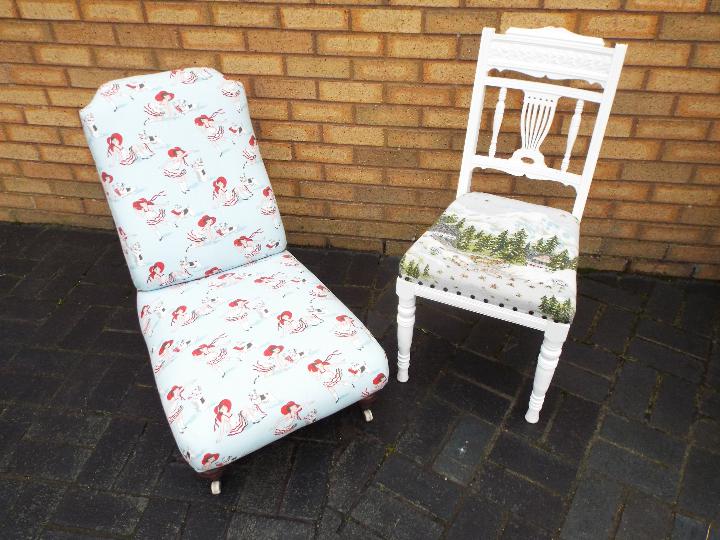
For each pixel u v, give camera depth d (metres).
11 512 1.70
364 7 2.04
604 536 1.63
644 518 1.67
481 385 2.06
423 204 2.52
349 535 1.64
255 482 1.77
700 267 2.46
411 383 2.07
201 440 1.51
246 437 1.55
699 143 2.16
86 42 2.28
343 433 1.90
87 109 1.71
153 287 1.90
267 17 2.11
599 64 1.75
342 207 2.59
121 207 1.79
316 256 2.70
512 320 1.71
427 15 2.03
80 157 2.64
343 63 2.18
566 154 1.92
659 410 1.95
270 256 2.06
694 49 1.96
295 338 1.69
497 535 1.64
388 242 2.66
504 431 1.90
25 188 2.79
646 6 1.91
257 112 2.36
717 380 2.05
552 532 1.64
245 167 1.93
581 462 1.81
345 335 1.72
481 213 1.95
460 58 2.10
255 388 1.57
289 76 2.25
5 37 2.31
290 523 1.67
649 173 2.27
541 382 1.79
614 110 2.14
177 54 2.26
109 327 2.31
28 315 2.37
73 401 2.02
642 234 2.43
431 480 1.77
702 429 1.89
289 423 1.60
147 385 2.07
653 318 2.30
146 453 1.85
